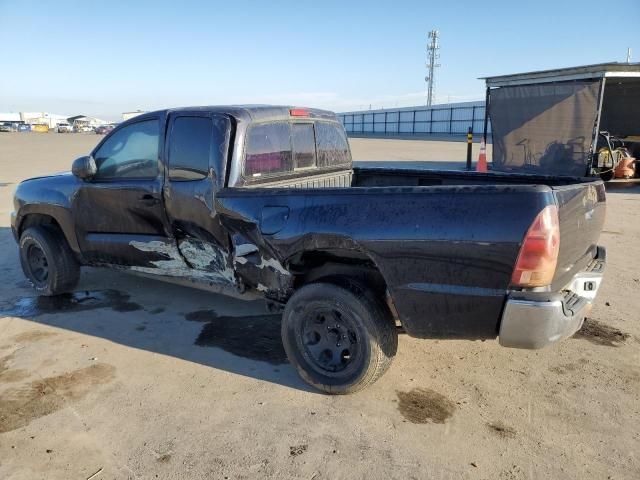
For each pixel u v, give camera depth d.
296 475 2.75
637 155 15.05
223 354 4.11
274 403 3.42
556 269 2.89
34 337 4.41
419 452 2.94
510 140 16.00
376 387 3.61
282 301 3.72
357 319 3.27
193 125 3.92
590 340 4.32
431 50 87.62
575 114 13.84
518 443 3.01
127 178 4.37
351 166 5.45
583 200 3.23
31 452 2.94
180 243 4.16
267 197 3.51
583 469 2.79
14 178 15.09
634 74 12.98
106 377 3.75
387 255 3.09
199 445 2.99
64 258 5.12
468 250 2.88
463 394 3.53
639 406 3.37
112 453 2.93
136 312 4.95
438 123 59.56
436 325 3.12
